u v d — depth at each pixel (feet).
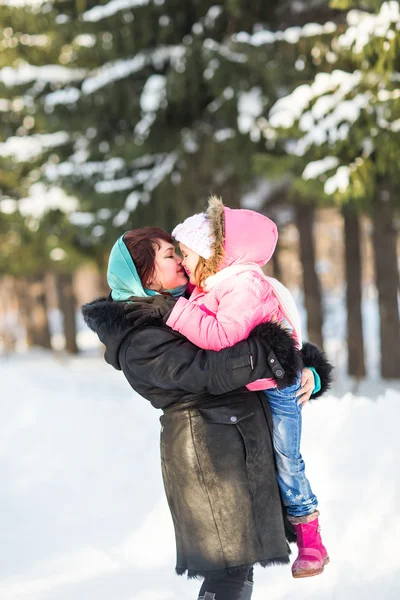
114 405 35.73
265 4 52.11
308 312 68.33
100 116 55.42
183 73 50.67
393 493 16.12
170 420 11.50
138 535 18.88
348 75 43.14
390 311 60.80
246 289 11.12
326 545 15.25
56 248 74.28
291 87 48.96
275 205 67.05
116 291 11.80
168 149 54.34
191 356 10.98
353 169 42.91
